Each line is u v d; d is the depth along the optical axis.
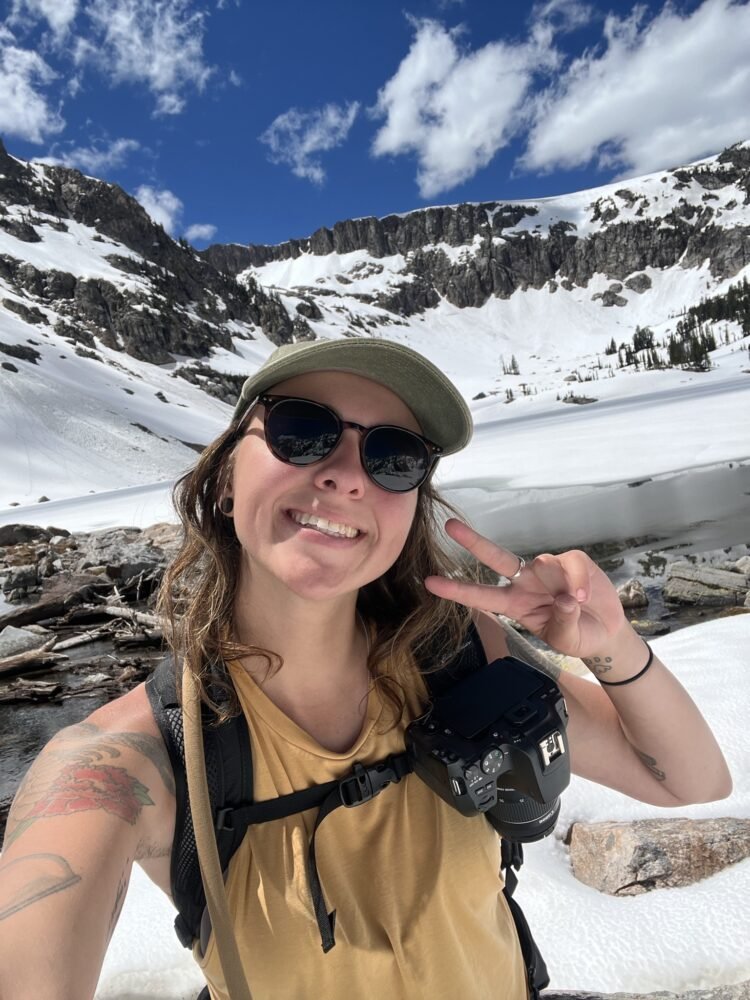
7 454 79.44
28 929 0.76
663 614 9.48
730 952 2.21
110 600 14.32
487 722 1.05
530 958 1.31
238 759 0.99
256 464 1.08
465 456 41.59
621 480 25.69
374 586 1.25
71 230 166.88
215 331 158.00
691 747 1.28
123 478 81.06
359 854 1.03
